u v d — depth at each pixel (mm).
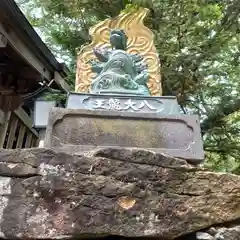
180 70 6500
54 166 2918
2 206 2830
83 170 2930
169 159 3047
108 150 3008
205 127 7020
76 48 7246
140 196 2924
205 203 2998
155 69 4512
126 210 2879
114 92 3881
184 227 2918
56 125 3445
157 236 2879
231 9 6609
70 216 2828
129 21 4746
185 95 6918
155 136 3498
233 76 7180
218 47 6512
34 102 6344
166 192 2971
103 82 3996
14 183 2877
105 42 4664
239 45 6941
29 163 2920
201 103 7082
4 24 6234
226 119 7051
